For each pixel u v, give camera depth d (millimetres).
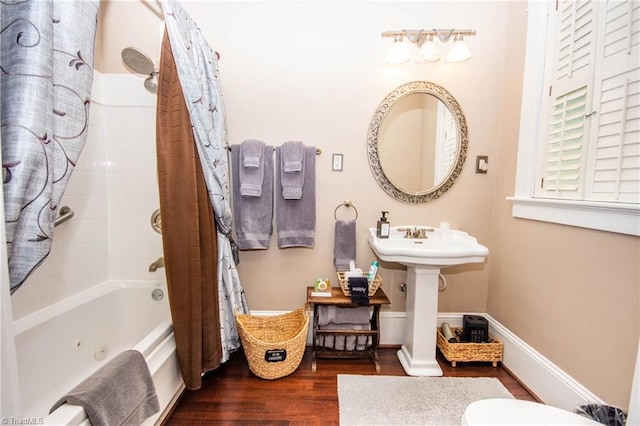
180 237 1413
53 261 1581
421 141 1996
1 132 794
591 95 1316
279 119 1985
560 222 1438
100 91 1891
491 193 2031
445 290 2098
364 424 1378
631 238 1129
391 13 1934
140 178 1950
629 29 1147
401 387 1634
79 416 832
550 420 918
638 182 1121
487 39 1941
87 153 1803
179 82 1396
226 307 1768
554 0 1556
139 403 1035
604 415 1108
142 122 1924
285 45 1950
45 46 840
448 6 1926
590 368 1290
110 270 1981
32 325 1387
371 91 1973
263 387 1629
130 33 1963
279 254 2064
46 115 847
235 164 1920
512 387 1656
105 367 1006
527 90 1703
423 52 1825
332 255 2064
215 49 1945
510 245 1849
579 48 1391
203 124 1484
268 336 1896
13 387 687
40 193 841
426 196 2018
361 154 2010
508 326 1851
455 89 1978
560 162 1498
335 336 1897
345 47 1953
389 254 1615
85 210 1792
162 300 1912
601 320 1242
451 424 1385
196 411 1450
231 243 1881
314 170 1950
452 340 1890
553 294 1498
